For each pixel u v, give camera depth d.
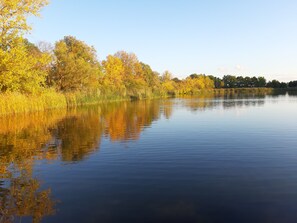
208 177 10.34
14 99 34.31
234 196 8.52
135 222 6.98
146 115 33.16
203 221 7.02
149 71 112.69
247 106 45.69
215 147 15.35
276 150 14.52
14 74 30.59
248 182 9.74
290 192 8.78
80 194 8.82
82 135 19.56
